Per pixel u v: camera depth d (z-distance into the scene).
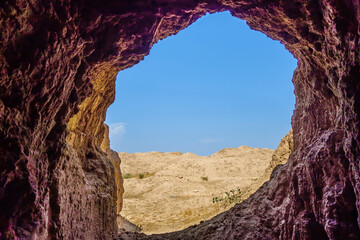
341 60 4.13
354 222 4.60
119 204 13.45
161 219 19.11
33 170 4.09
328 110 5.83
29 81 3.81
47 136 4.87
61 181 5.39
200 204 21.73
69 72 4.77
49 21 3.95
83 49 5.13
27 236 3.73
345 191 4.67
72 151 6.66
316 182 5.46
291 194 6.33
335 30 3.98
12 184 3.65
